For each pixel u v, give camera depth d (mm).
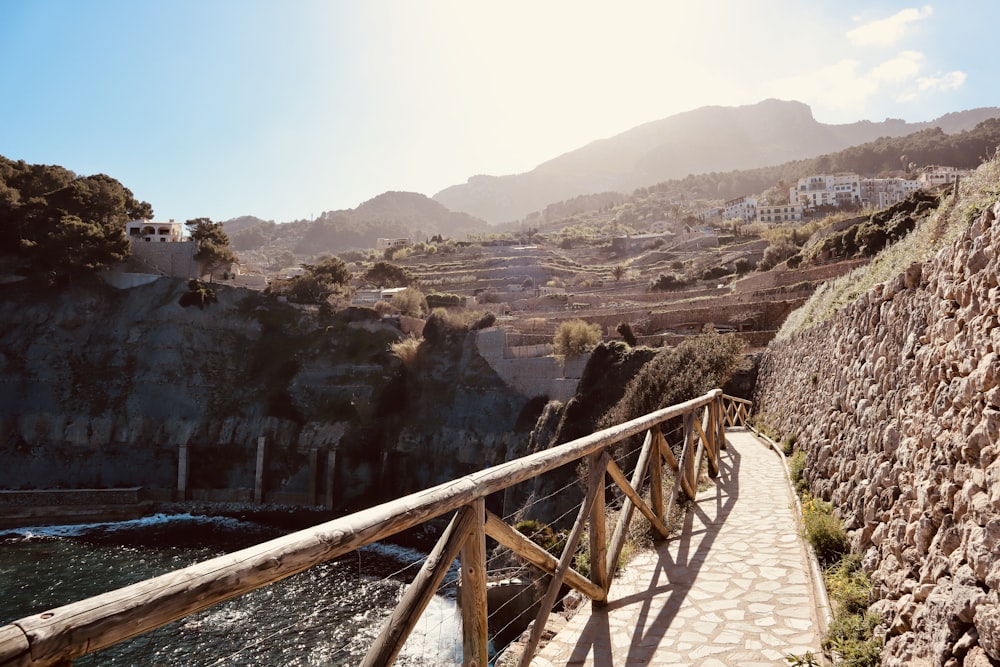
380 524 2371
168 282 66438
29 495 50875
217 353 63812
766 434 17234
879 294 6938
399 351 58062
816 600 5102
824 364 10617
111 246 66375
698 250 109312
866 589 4832
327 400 58656
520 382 51781
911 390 4992
